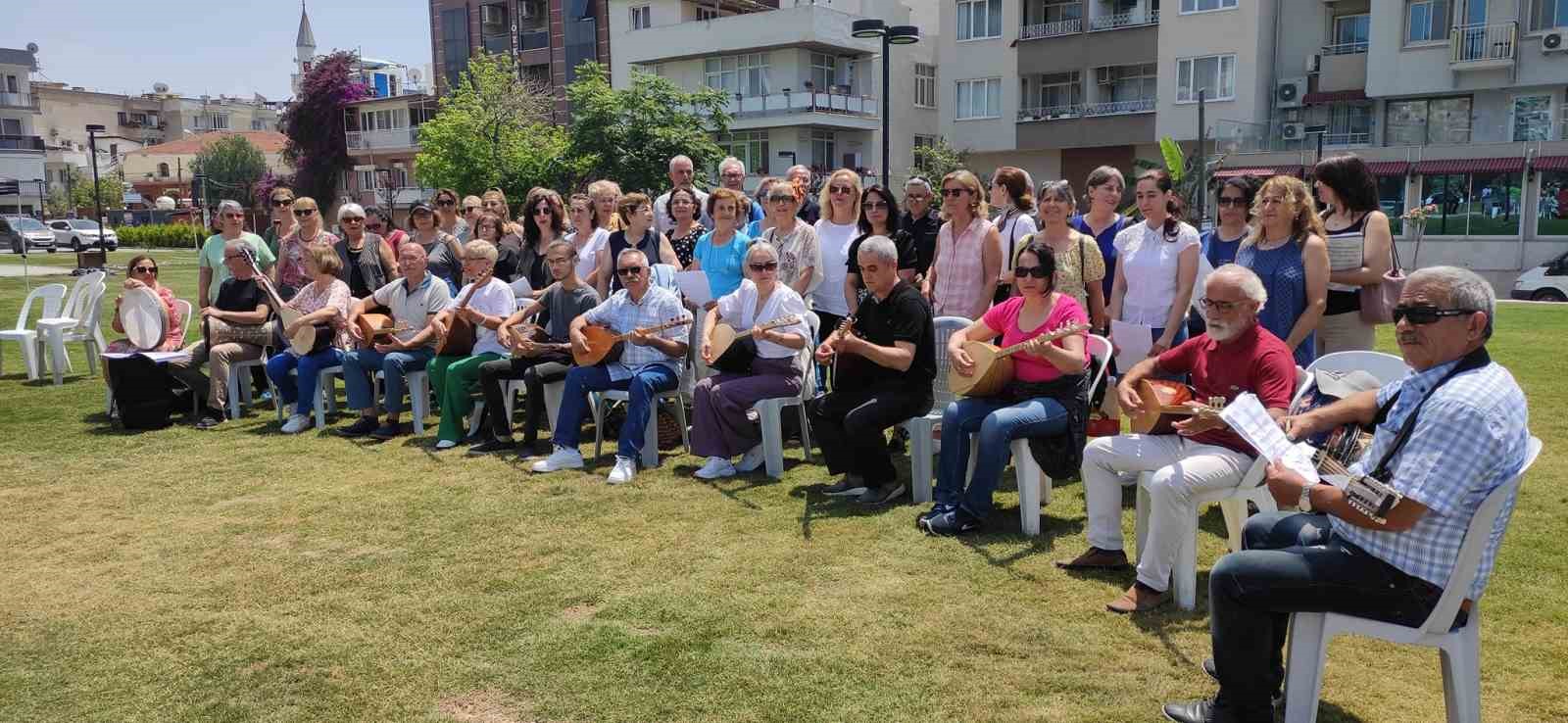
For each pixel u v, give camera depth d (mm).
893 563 4469
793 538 4844
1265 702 2992
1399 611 2770
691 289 6672
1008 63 31484
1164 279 5465
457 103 32938
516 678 3494
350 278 7965
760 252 5988
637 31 36375
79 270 23656
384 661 3646
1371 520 2686
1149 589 3918
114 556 4801
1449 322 2646
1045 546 4652
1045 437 4762
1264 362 3859
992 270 6160
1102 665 3490
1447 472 2592
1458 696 2795
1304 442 3465
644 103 28500
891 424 5355
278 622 4004
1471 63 24391
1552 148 23734
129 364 7535
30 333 9836
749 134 34656
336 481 6055
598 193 7887
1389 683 3357
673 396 6324
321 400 7484
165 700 3408
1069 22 30250
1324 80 27000
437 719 3242
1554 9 23812
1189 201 23094
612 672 3514
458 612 4055
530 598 4180
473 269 6914
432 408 8156
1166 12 28359
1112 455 4219
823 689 3359
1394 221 25891
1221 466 3854
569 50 39938
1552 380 8180
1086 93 30219
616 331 6422
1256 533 3352
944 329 5863
